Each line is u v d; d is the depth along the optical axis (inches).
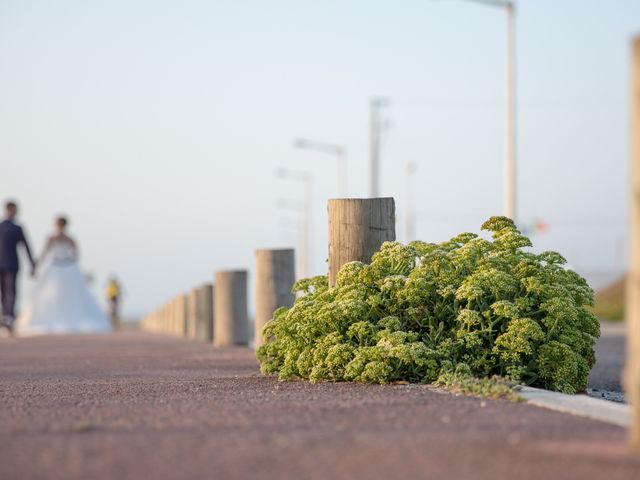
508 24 1568.7
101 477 373.4
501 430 464.8
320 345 741.9
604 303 3868.1
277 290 1215.6
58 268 2637.8
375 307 751.1
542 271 740.0
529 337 714.8
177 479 369.1
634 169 401.4
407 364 708.7
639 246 399.9
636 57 400.8
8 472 383.2
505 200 1549.0
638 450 404.5
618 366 1162.6
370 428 474.3
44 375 930.1
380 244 808.3
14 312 2052.2
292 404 578.6
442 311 731.4
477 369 716.0
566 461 389.1
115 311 3469.5
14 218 2018.9
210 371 941.2
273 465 388.2
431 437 442.6
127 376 888.9
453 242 792.9
